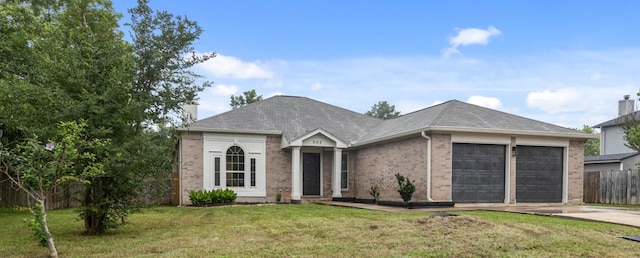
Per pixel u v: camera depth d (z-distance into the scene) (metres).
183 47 10.45
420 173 16.33
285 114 23.17
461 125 16.30
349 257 6.82
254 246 7.68
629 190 19.48
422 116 19.66
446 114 17.64
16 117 8.16
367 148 20.38
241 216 12.64
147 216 13.18
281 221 10.87
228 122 20.89
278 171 20.91
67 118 8.37
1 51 13.96
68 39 9.10
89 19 10.02
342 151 22.08
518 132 16.73
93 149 8.39
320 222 10.43
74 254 7.26
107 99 8.74
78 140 7.38
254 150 20.61
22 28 14.95
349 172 21.98
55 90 8.46
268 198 20.59
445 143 16.14
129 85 9.16
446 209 14.68
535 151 17.45
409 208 15.14
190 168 19.59
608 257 6.90
